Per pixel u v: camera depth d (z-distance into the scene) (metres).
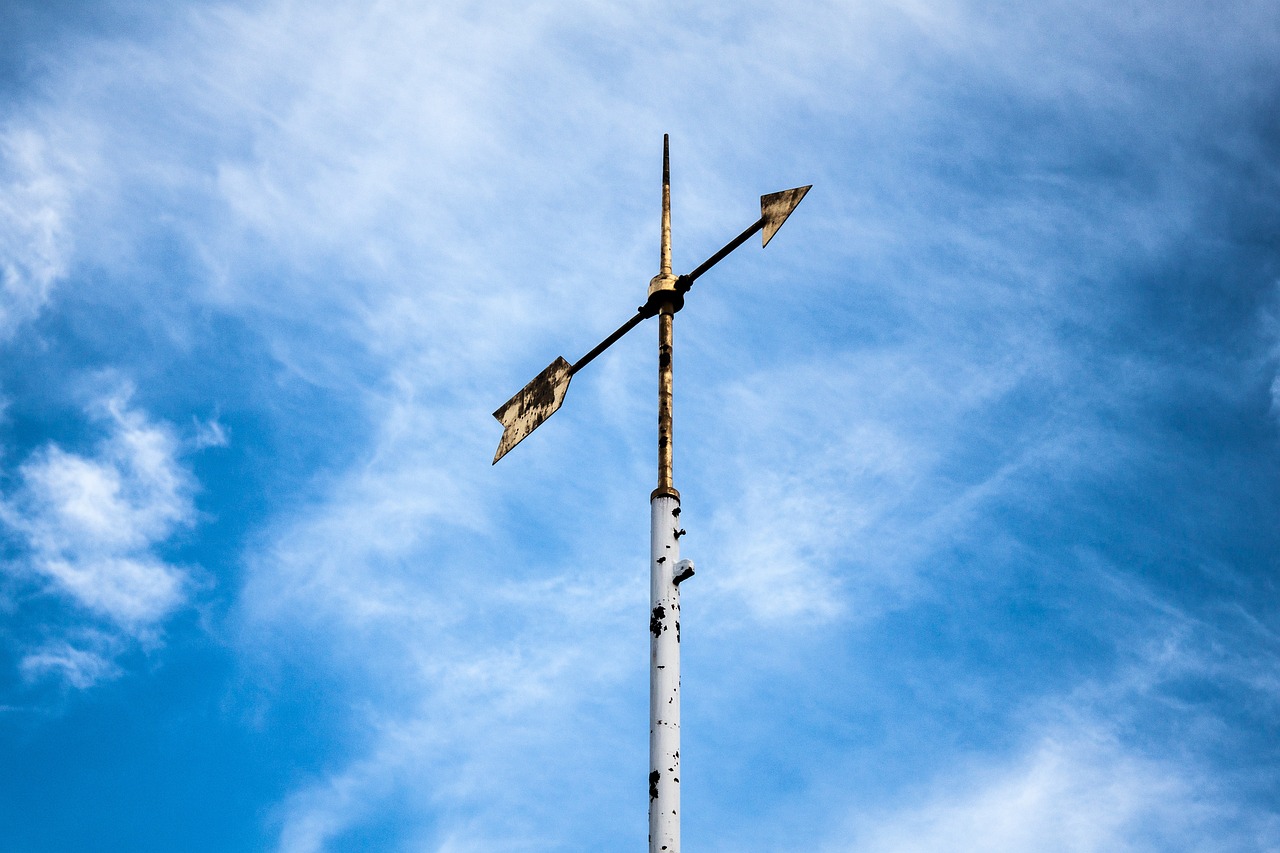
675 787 7.74
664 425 9.45
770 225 10.46
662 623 8.39
